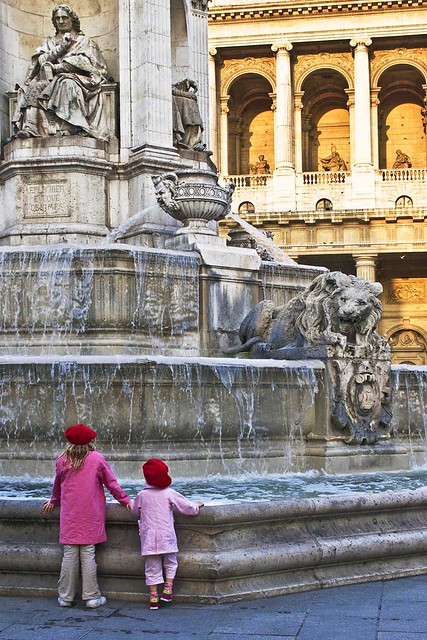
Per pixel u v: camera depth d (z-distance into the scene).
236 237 23.48
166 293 17.84
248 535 9.67
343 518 10.34
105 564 9.55
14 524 9.95
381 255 67.00
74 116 20.89
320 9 73.38
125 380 13.83
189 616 8.91
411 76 77.06
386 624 8.56
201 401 14.16
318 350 15.11
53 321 17.36
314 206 71.69
